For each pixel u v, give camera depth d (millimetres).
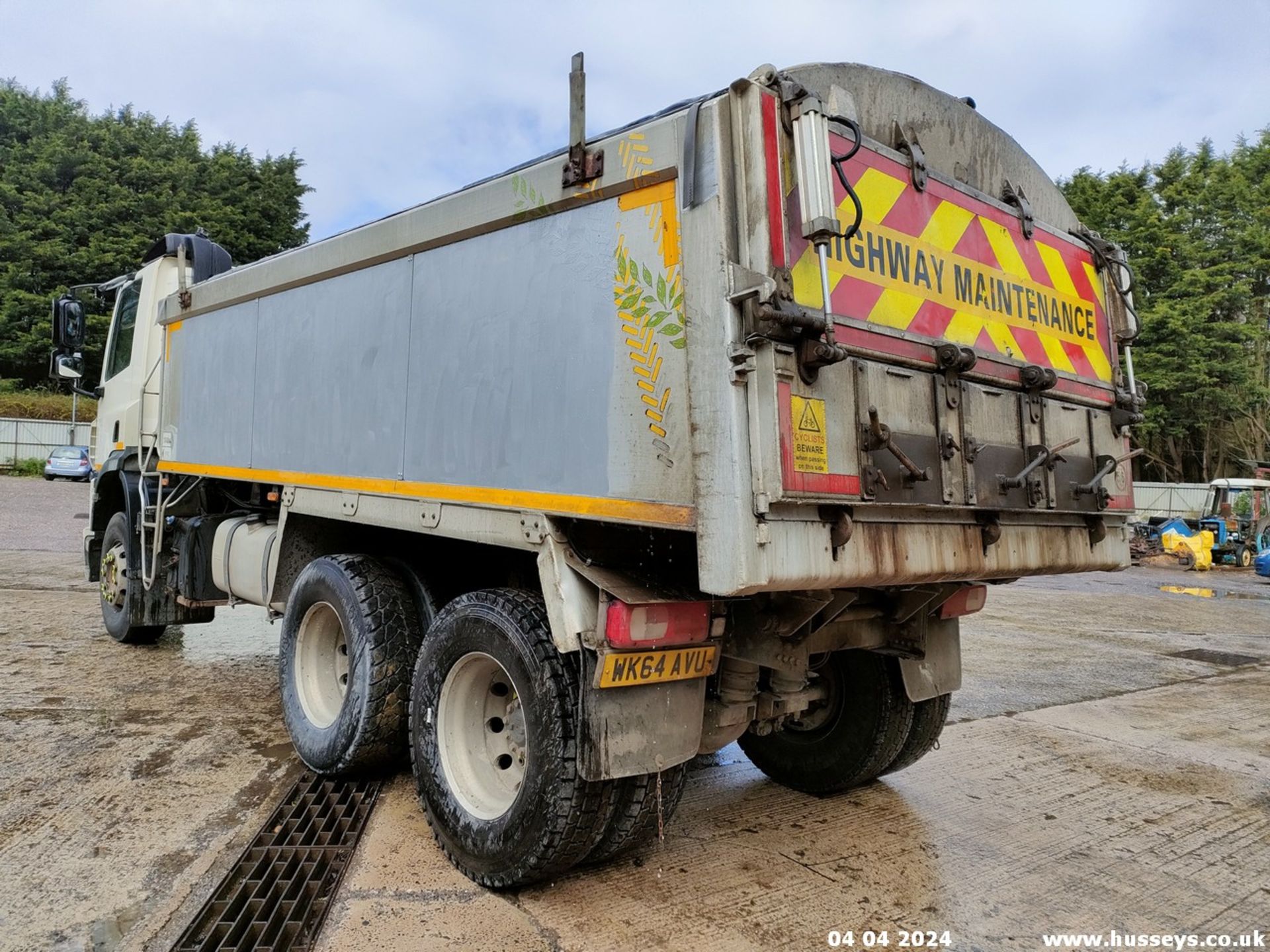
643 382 2494
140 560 6156
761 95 2320
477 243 3203
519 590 3119
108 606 6633
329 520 4402
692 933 2602
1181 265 34219
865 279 2580
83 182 40656
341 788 3746
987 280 3062
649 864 3111
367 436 3750
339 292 4031
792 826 3541
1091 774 4395
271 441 4504
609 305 2633
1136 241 33938
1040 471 3072
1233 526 21016
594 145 2736
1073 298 3500
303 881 2887
